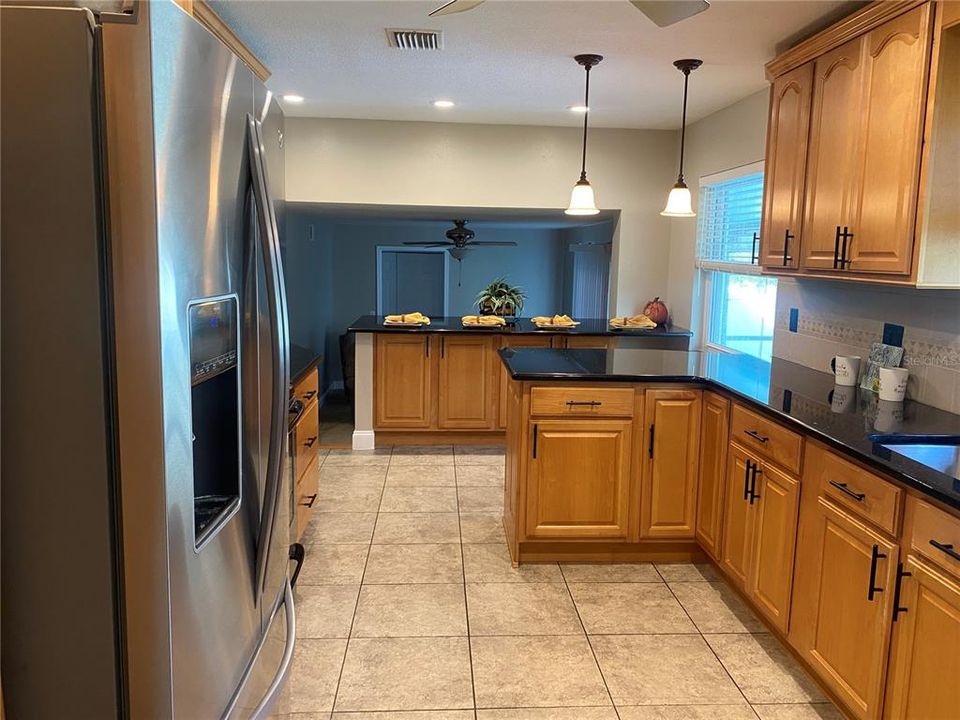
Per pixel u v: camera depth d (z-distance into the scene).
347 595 3.03
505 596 3.04
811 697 2.35
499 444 5.48
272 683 1.52
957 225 2.29
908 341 2.81
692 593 3.09
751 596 2.76
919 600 1.80
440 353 5.29
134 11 0.97
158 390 1.03
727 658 2.58
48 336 1.02
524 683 2.41
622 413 3.21
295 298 6.16
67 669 1.09
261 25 3.06
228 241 1.27
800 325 3.66
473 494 4.35
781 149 3.24
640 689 2.39
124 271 1.02
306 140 5.24
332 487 4.45
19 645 1.09
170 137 1.04
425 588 3.10
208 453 1.31
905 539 1.85
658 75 3.81
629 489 3.27
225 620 1.30
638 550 3.40
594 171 5.46
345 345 7.21
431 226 8.42
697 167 5.15
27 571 1.07
